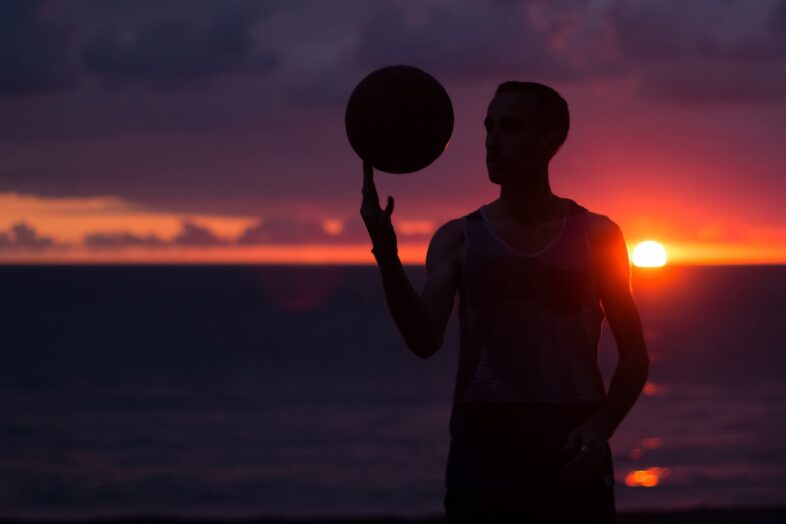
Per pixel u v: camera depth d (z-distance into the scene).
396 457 40.50
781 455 39.53
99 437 46.50
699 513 12.15
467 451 4.35
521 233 4.41
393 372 76.50
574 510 4.22
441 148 4.47
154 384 68.69
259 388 66.38
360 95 4.39
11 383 69.56
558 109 4.49
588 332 4.37
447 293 4.41
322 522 12.59
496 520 4.28
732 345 96.25
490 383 4.33
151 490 34.69
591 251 4.39
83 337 109.50
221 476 36.97
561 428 4.28
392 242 4.08
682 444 42.56
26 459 40.81
